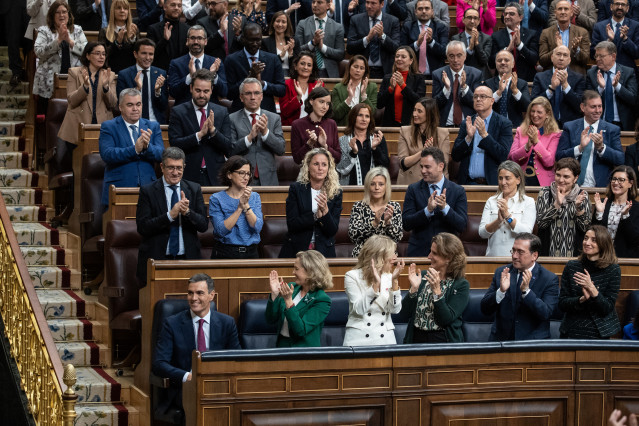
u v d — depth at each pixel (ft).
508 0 158.51
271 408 68.90
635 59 143.84
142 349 87.15
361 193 103.81
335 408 70.28
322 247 92.27
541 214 97.96
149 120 105.60
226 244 91.25
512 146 113.29
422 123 111.04
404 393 71.82
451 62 124.47
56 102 119.44
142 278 89.92
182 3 137.90
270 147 106.63
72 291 106.01
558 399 75.61
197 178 103.71
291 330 77.20
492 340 82.84
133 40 124.88
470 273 91.40
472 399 73.56
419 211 94.58
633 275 94.43
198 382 67.62
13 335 93.15
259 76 118.62
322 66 134.82
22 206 117.60
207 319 80.02
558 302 85.71
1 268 97.40
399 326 86.79
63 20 124.77
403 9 147.23
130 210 97.86
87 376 91.97
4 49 146.82
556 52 127.13
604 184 112.37
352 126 108.37
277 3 142.82
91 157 106.63
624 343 76.43
